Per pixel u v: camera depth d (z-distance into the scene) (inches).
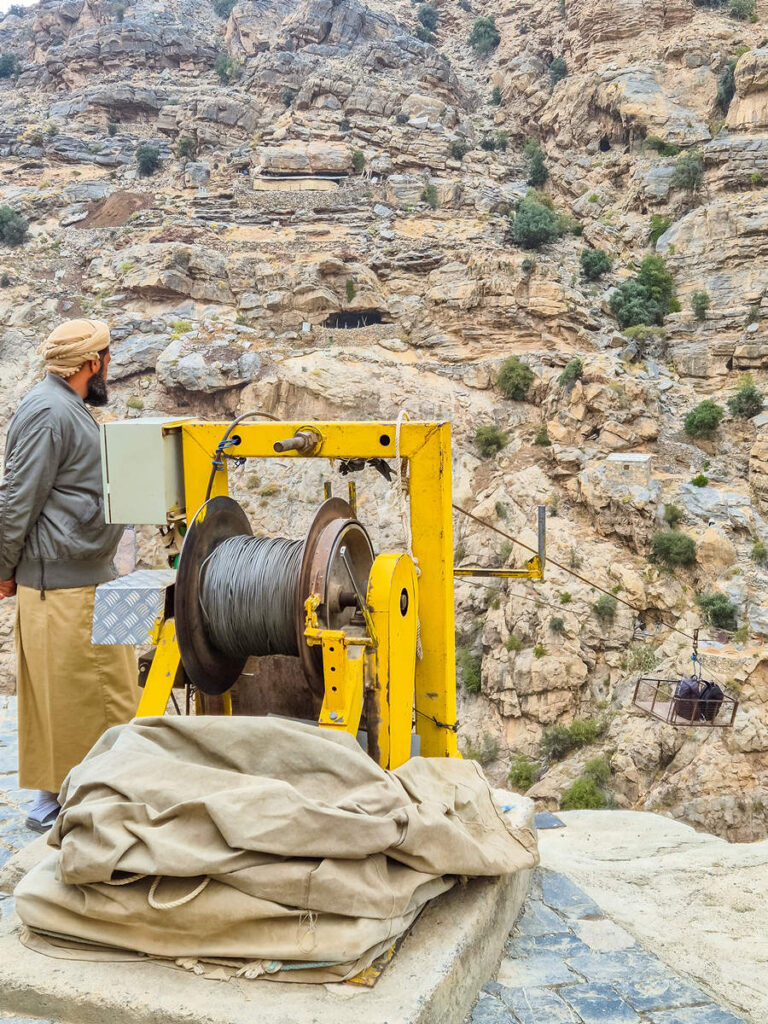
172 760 138.6
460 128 3105.3
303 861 129.4
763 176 2347.4
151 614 164.7
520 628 1504.7
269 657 179.5
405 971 130.6
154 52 3769.7
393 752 160.2
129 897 129.6
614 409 1761.8
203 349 1996.8
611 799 1291.8
